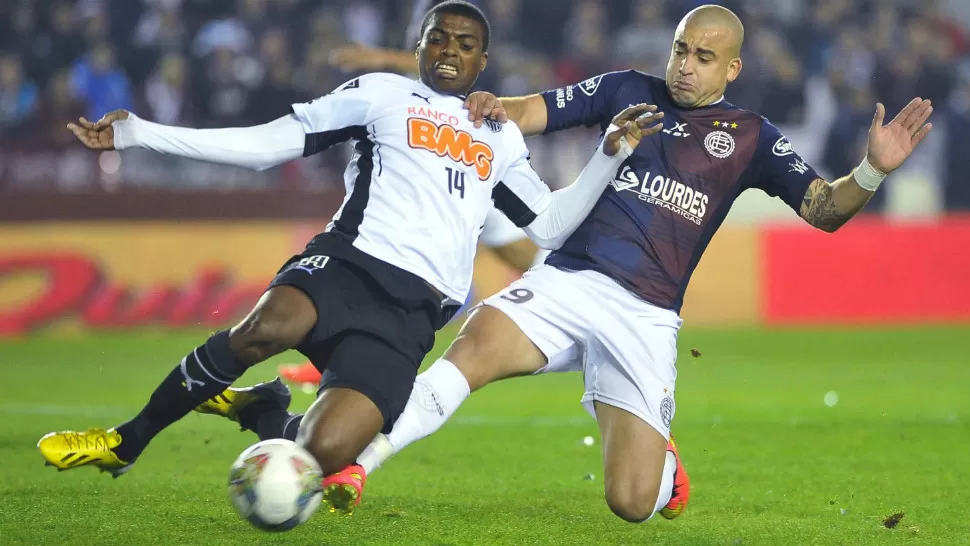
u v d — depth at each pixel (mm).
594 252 16922
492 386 35281
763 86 58125
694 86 16984
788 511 17859
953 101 60438
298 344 14727
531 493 19078
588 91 17891
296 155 15211
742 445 24297
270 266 49906
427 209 15062
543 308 16672
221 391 14758
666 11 63188
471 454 23031
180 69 54094
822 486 19875
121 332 48812
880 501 18578
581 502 18375
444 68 15531
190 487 18781
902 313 53094
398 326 14719
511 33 61344
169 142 14633
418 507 17594
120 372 37250
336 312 14469
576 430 26312
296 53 57656
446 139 15391
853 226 53000
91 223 48844
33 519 15977
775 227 53188
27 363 39625
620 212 17031
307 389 27109
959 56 68438
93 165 50625
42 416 27984
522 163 16281
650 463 16000
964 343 46250
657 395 16359
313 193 50406
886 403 30875
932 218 54156
